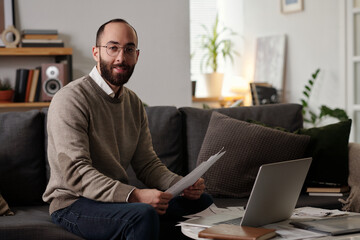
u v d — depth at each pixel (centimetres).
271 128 265
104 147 214
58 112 203
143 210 185
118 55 214
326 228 167
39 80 389
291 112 293
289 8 569
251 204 169
